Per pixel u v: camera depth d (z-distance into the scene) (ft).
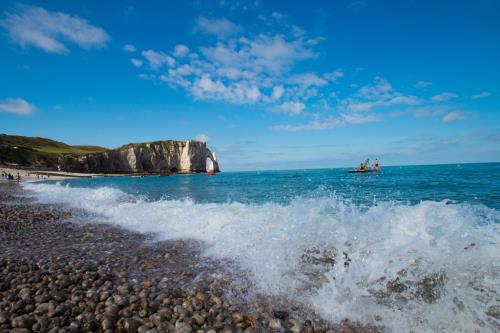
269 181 118.11
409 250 17.02
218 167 440.86
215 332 12.03
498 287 13.78
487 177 93.76
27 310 13.26
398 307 13.67
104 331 11.99
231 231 26.11
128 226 33.47
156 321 12.74
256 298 14.99
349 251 18.80
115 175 322.75
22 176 228.84
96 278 17.51
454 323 12.46
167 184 133.80
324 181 103.96
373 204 39.34
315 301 14.53
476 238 17.28
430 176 112.57
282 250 20.58
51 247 24.80
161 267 19.53
